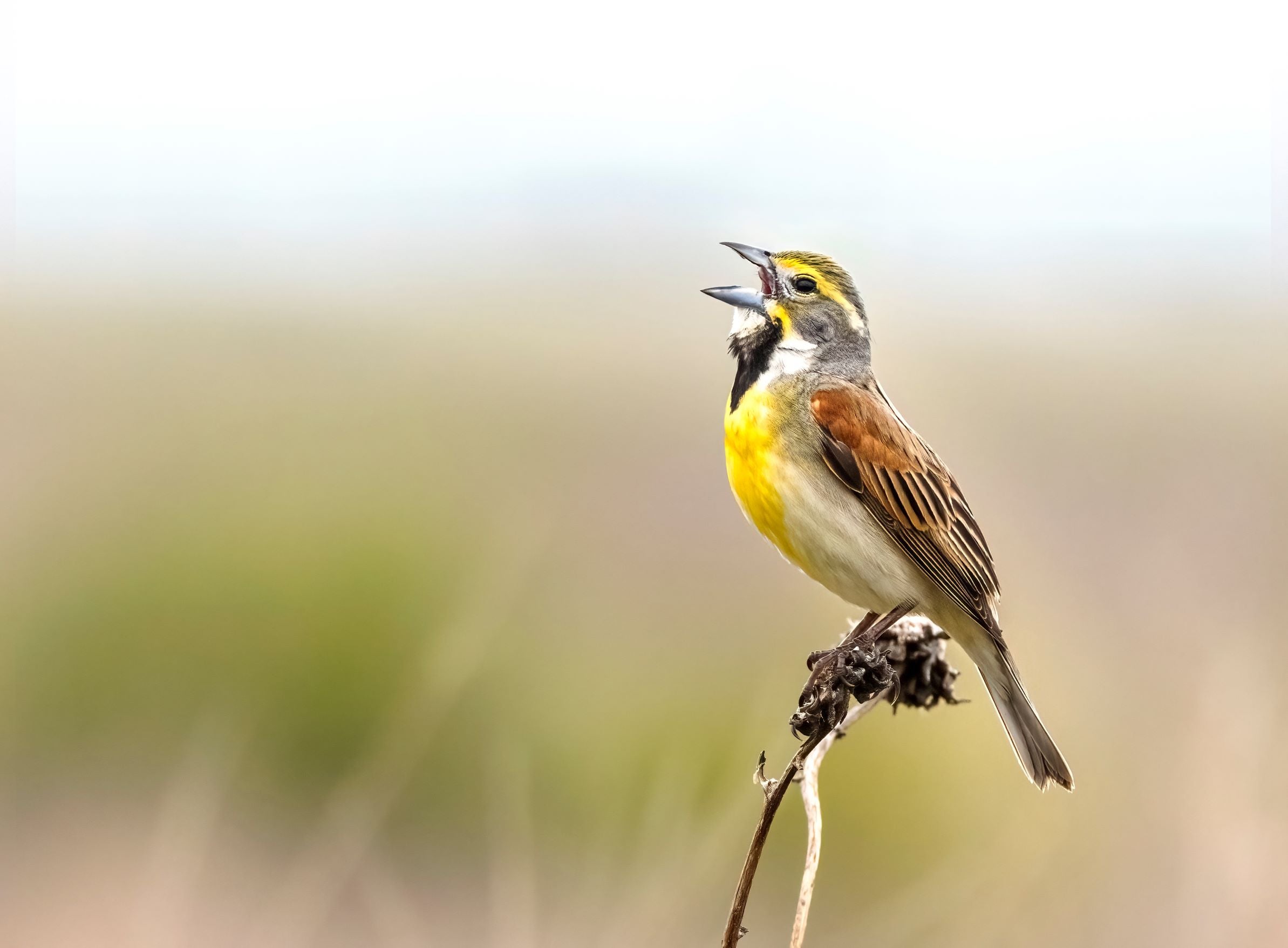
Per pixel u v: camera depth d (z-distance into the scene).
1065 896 10.25
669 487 20.55
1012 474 20.86
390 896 11.73
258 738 13.67
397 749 11.86
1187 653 13.41
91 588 14.42
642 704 12.76
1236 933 9.30
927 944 10.08
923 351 29.44
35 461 17.83
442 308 37.19
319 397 23.83
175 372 25.62
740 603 15.81
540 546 15.63
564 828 11.85
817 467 8.70
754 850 6.02
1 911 11.98
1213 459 21.77
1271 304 37.97
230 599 14.10
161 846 11.28
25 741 14.03
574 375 27.78
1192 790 10.23
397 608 13.88
